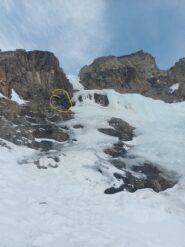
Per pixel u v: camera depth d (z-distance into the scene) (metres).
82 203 14.43
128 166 18.70
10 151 18.00
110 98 28.78
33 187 14.87
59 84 28.25
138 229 13.34
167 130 24.75
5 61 25.50
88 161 18.00
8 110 21.58
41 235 11.36
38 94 25.92
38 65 27.92
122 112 27.83
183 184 17.77
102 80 34.78
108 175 17.27
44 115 23.48
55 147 20.05
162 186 17.81
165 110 29.22
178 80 38.16
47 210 13.04
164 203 15.60
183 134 24.03
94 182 16.56
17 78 25.55
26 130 20.48
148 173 18.45
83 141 21.02
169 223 14.24
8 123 20.23
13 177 15.24
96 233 12.26
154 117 28.03
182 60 40.53
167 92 36.44
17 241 10.77
